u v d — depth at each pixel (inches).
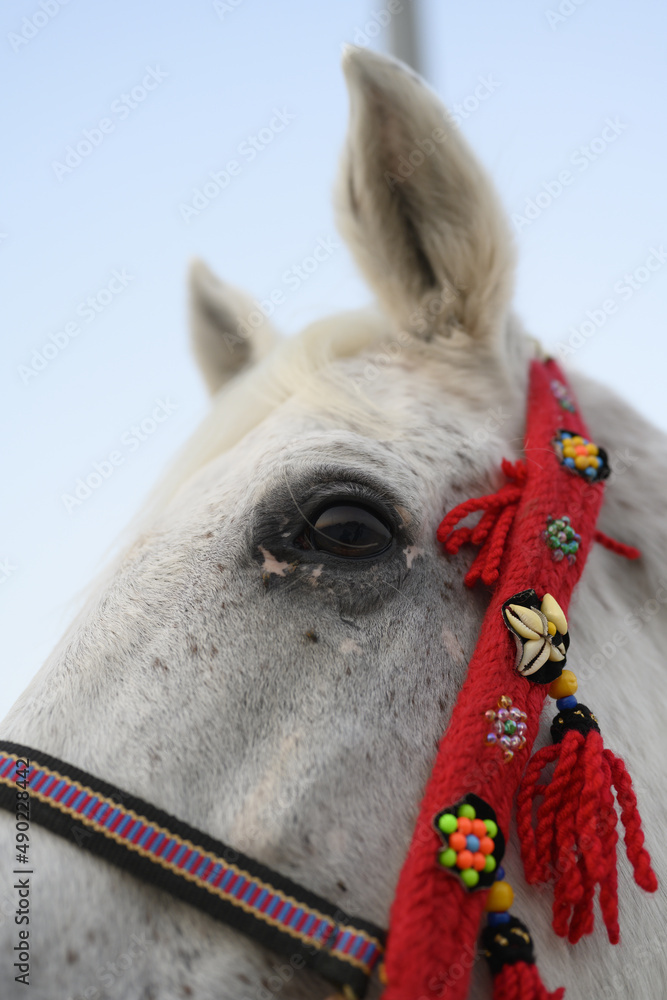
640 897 50.1
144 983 39.1
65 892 39.8
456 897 38.9
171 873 40.6
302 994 39.9
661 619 63.4
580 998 45.1
